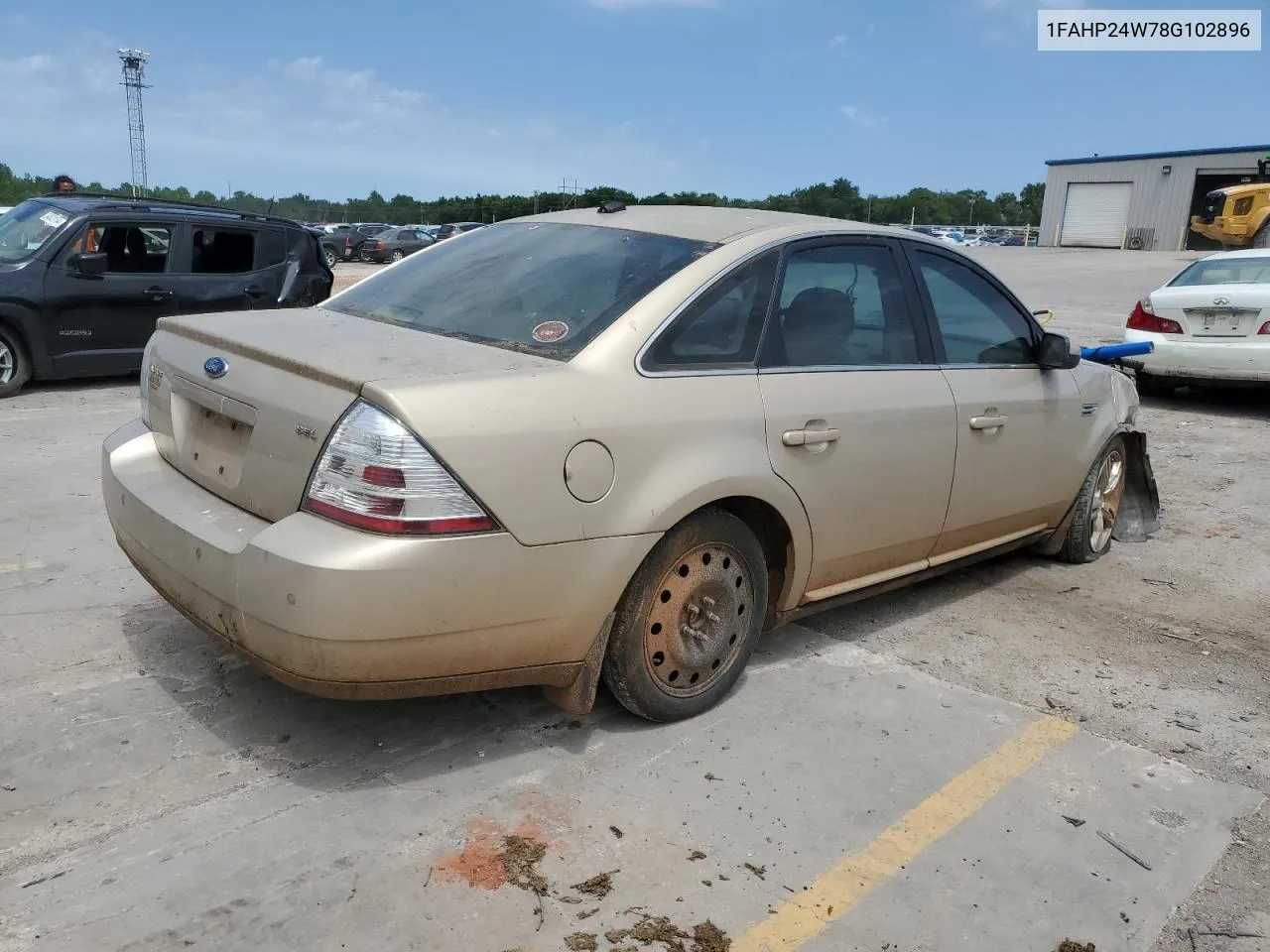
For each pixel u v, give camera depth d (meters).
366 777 3.00
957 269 4.37
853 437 3.64
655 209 4.04
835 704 3.62
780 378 3.44
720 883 2.61
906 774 3.18
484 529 2.68
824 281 3.72
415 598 2.62
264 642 2.70
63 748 3.08
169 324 3.49
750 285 3.45
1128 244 49.66
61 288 8.99
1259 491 7.04
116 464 3.40
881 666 3.97
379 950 2.32
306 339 3.13
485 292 3.50
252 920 2.39
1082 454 5.03
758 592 3.52
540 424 2.78
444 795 2.93
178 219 9.89
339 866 2.60
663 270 3.35
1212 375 9.30
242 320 3.46
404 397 2.61
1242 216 31.17
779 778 3.11
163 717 3.29
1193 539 5.89
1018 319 4.65
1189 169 47.28
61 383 9.70
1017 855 2.80
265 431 2.85
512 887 2.55
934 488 4.05
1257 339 9.03
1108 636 4.41
